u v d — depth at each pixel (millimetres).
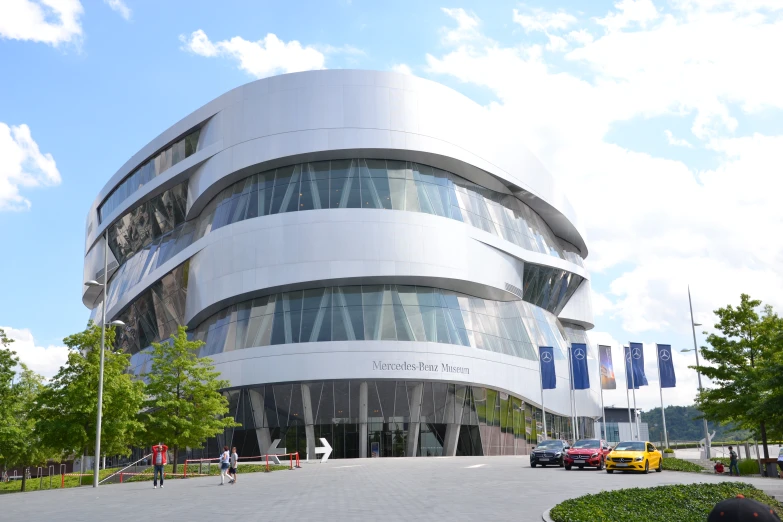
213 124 58125
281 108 54562
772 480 30297
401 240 52406
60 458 54094
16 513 20031
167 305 61375
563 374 64375
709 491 20734
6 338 38656
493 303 59156
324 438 49188
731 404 37062
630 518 15719
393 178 54312
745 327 38625
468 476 29625
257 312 52562
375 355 49844
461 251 54562
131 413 38000
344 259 51656
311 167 54312
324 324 50562
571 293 73938
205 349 54156
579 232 75562
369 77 54812
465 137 57188
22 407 39969
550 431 62188
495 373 54625
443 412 51688
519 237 62438
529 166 64438
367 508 18344
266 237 52562
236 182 56844
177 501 22422
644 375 55281
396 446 49938
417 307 52406
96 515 18891
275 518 16750
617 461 32375
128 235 71625
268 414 50594
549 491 22625
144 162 66250
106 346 38750
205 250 55656
